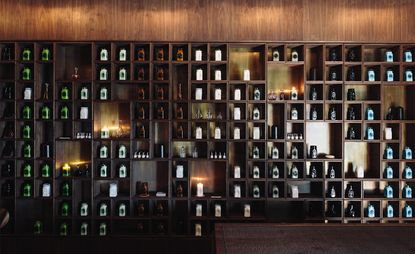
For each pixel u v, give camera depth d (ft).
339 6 11.46
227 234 6.18
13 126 11.49
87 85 11.73
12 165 11.55
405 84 11.34
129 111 11.93
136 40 11.35
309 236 6.07
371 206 11.55
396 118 11.74
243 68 12.08
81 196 11.85
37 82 11.34
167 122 11.84
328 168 11.94
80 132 11.74
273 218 11.94
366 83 11.25
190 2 11.43
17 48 11.25
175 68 11.94
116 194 11.50
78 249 11.22
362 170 11.53
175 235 11.30
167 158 11.32
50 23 11.37
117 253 11.25
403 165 11.84
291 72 12.03
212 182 12.01
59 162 11.54
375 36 11.43
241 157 11.89
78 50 12.00
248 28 11.44
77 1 11.39
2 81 11.13
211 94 11.87
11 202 11.59
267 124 11.35
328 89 11.88
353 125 11.85
